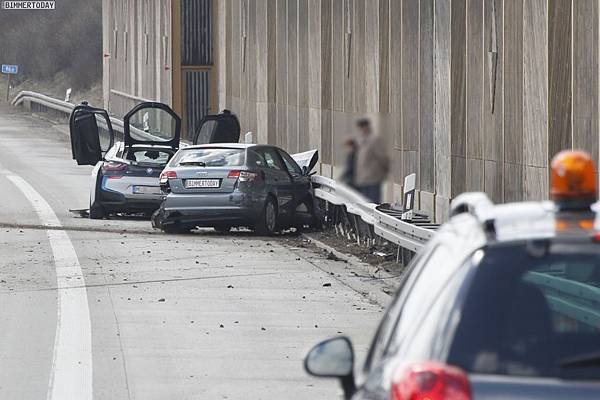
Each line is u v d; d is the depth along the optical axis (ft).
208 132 270.87
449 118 213.25
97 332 119.55
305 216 228.02
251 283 155.84
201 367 102.78
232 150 217.56
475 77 204.23
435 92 222.48
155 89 517.55
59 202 280.31
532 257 39.04
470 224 42.63
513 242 39.58
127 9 597.93
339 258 183.93
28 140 497.87
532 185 177.78
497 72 193.16
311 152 239.71
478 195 46.14
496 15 192.75
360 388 43.42
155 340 115.55
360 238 200.54
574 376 37.04
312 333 119.75
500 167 192.34
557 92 169.07
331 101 303.07
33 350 109.91
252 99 403.75
